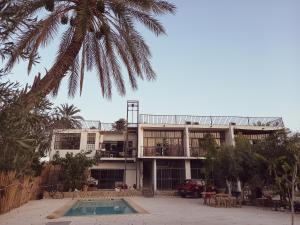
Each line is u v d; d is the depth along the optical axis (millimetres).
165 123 36500
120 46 14414
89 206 21281
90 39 14547
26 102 4672
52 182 29812
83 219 13008
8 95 4297
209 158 25859
